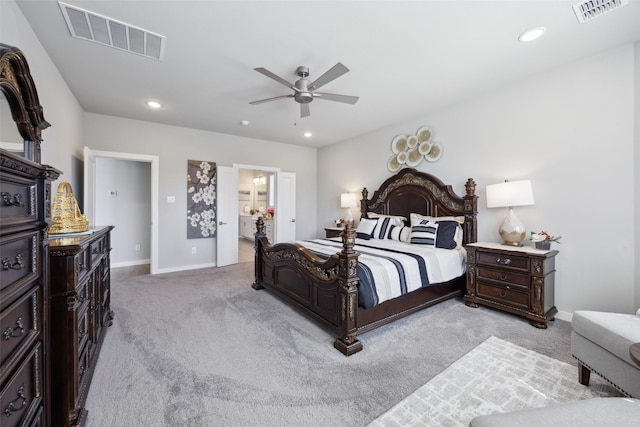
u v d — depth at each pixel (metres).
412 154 4.34
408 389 1.76
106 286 2.53
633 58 2.40
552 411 0.98
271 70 2.82
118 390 1.73
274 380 1.85
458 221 3.60
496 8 1.94
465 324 2.70
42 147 2.39
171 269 4.81
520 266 2.76
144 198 5.42
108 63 2.67
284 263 3.23
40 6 1.90
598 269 2.62
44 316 1.17
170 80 3.04
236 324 2.71
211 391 1.74
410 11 1.97
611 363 1.55
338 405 1.62
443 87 3.25
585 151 2.68
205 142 5.07
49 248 1.27
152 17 2.03
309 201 6.43
